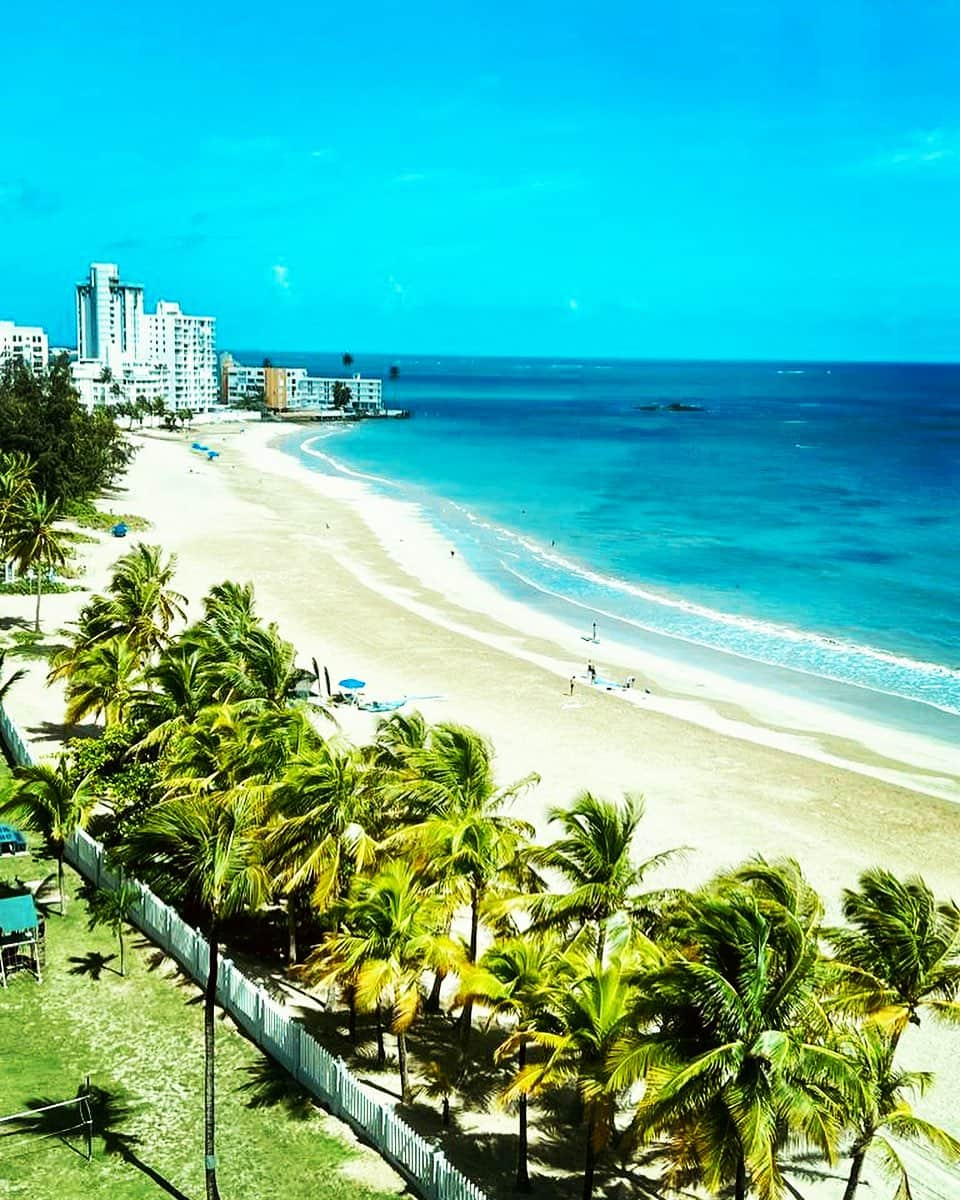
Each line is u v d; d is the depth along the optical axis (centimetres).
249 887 2278
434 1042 2964
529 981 2375
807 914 2314
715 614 8731
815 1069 1812
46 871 3762
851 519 13538
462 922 3538
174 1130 2503
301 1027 2694
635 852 4241
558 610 8769
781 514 13950
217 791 3006
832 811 4762
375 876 2666
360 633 7581
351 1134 2522
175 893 2306
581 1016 2119
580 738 5628
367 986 2444
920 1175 2559
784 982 1823
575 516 13750
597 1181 2447
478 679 6625
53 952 3241
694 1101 1816
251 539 11175
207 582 8931
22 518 7219
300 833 2755
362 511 13688
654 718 6056
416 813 2847
